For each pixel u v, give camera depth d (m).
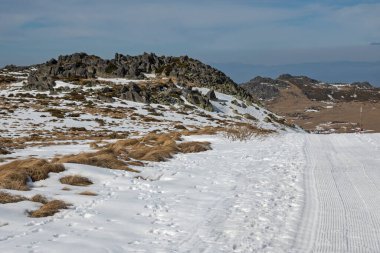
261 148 28.83
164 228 10.34
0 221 10.36
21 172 14.79
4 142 38.94
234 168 19.70
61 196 12.88
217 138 36.91
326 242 9.45
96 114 73.25
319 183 16.19
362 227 10.59
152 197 13.55
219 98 114.62
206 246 9.04
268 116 115.50
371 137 36.00
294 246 9.16
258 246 9.09
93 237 9.48
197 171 18.59
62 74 134.38
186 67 145.12
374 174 18.19
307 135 41.62
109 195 13.62
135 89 99.75
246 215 11.51
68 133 51.34
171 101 99.31
